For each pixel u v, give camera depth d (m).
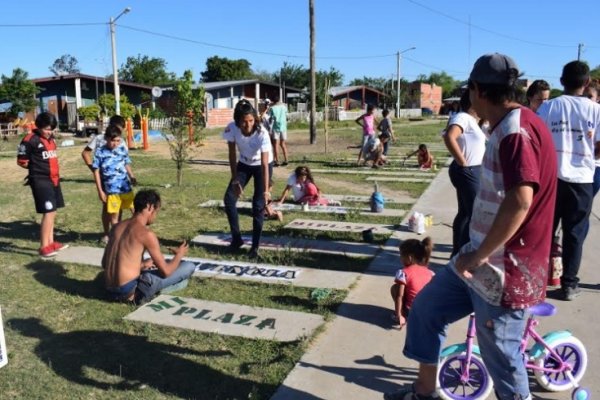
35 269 5.95
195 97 11.69
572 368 3.47
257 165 6.19
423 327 3.01
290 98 53.78
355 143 23.47
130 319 4.60
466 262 2.58
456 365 3.35
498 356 2.67
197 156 18.02
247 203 9.60
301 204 9.16
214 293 5.16
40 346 4.14
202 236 7.26
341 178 12.69
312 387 3.54
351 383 3.58
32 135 6.25
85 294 5.20
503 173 2.43
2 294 5.20
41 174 6.28
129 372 3.75
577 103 4.64
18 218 8.67
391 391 3.49
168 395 3.47
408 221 7.97
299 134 30.44
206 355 3.97
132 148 21.45
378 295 5.08
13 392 3.50
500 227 2.41
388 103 63.31
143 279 4.93
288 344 4.11
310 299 4.98
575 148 4.66
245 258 6.22
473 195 5.07
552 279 5.10
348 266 5.93
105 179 6.74
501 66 2.51
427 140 24.84
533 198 2.45
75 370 3.78
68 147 23.14
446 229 7.59
